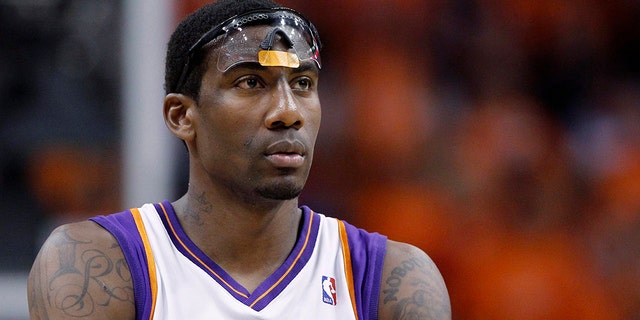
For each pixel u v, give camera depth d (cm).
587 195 2462
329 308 1094
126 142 2192
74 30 2222
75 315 1020
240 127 1040
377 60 2430
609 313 2381
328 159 2409
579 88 2516
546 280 2372
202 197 1100
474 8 2475
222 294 1070
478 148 2447
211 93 1058
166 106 1120
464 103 2472
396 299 1102
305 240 1130
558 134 2495
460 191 2419
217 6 1077
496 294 2364
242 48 1040
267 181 1041
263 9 1059
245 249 1096
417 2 2444
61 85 2234
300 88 1066
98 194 2200
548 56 2505
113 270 1055
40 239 2219
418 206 2400
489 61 2480
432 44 2459
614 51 2542
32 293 1059
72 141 2227
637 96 2550
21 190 2228
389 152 2412
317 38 1109
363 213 2392
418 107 2438
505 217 2433
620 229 2428
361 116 2420
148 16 2178
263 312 1067
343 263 1122
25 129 2233
